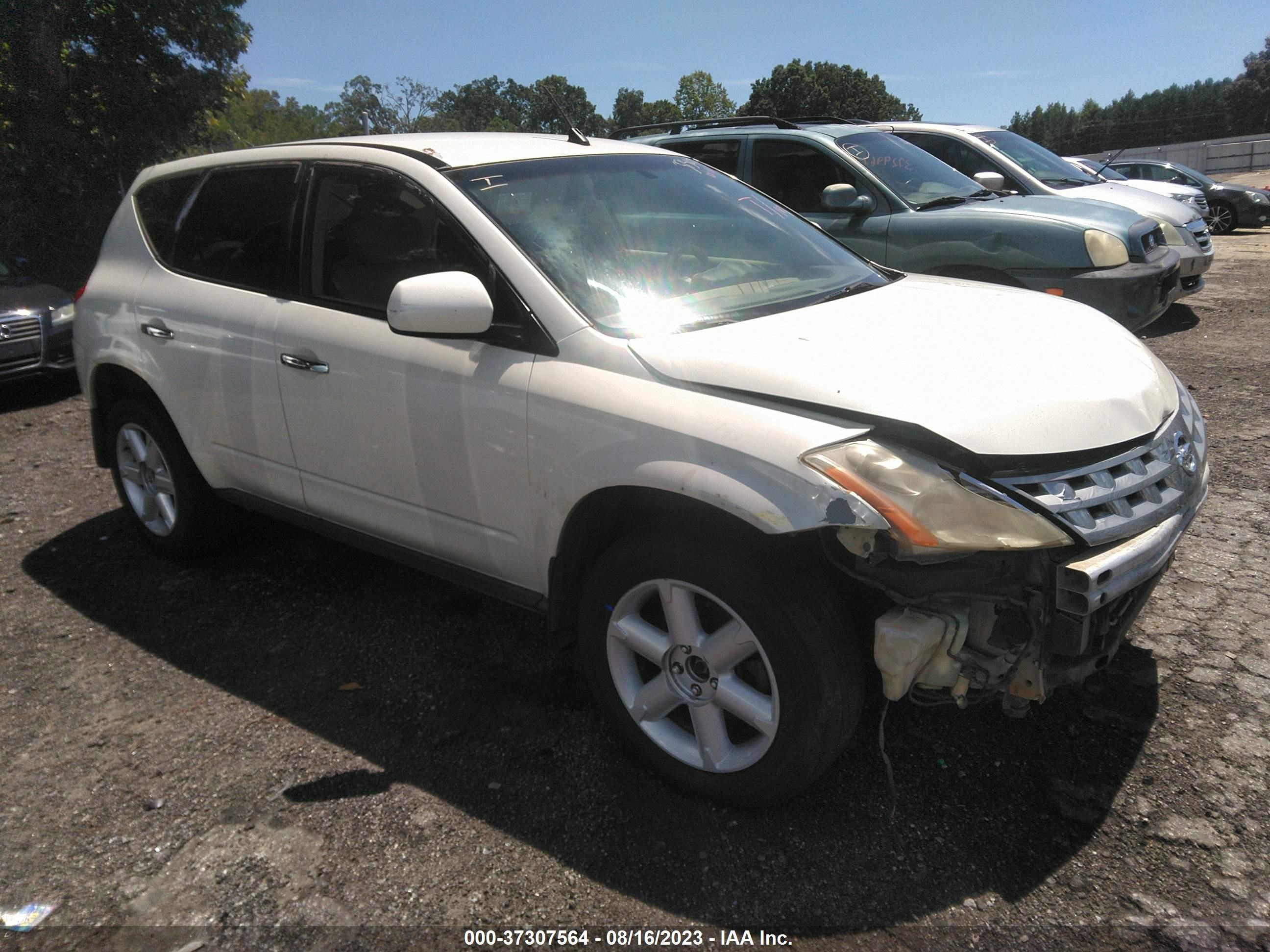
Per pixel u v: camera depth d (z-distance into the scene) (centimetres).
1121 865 223
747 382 228
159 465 406
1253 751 259
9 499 514
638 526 264
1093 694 289
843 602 225
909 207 672
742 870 227
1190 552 380
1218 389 609
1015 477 212
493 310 273
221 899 224
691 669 243
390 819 249
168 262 382
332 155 330
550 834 242
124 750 283
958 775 258
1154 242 657
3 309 725
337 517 331
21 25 1446
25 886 230
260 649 341
